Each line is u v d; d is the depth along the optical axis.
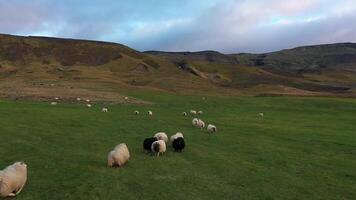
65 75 154.62
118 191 19.45
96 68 194.50
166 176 22.72
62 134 35.16
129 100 81.75
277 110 76.88
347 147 36.31
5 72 169.12
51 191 18.88
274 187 22.11
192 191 20.33
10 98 71.88
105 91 96.94
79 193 18.75
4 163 24.03
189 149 31.08
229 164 26.77
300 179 24.19
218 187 21.36
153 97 92.31
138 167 24.27
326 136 42.66
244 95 134.25
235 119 57.00
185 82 162.25
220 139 37.12
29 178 20.80
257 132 43.22
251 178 23.64
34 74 155.38
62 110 54.47
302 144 37.00
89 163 24.73
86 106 65.75
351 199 20.89
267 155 30.84
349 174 26.14
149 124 44.94
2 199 17.39
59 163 24.39
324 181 24.06
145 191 19.77
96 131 37.72
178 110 68.94
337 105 85.44
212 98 95.00
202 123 44.69
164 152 29.11
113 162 23.91
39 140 31.83
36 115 46.56
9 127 37.16
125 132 38.06
